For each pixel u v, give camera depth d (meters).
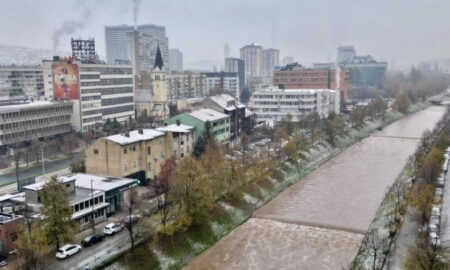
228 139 161.12
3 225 71.44
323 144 170.62
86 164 112.38
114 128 191.12
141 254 74.44
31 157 149.00
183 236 82.25
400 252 76.69
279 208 105.25
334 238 87.00
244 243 85.38
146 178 117.19
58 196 72.69
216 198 98.38
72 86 188.00
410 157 139.12
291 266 75.56
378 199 110.06
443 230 77.88
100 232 82.00
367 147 178.88
